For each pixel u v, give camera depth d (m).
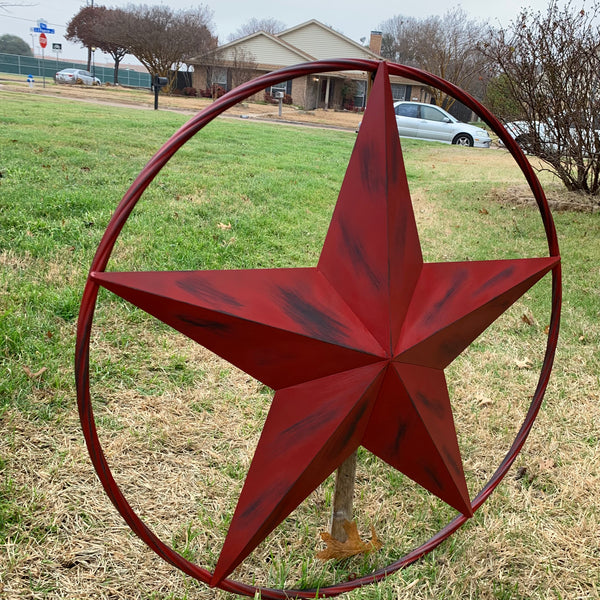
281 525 2.17
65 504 2.14
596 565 2.09
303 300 1.61
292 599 1.79
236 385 3.08
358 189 1.65
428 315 1.72
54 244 4.29
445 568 2.01
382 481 2.45
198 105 26.70
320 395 1.59
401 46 49.19
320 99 39.47
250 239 5.19
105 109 17.22
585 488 2.49
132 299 1.39
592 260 5.59
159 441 2.56
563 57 7.60
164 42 36.94
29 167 6.63
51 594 1.80
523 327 4.09
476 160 14.62
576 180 8.45
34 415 2.58
